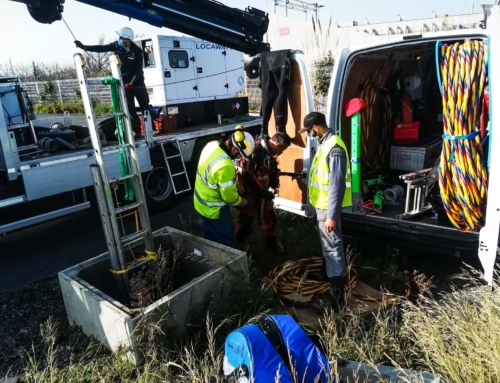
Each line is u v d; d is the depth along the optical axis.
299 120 4.32
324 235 3.36
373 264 4.07
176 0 4.98
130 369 2.76
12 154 4.52
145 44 7.31
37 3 4.01
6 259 5.01
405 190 4.88
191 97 7.80
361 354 2.63
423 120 5.32
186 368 2.75
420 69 5.22
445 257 4.05
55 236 5.68
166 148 6.25
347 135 4.57
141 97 6.60
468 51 3.22
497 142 2.99
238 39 5.74
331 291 3.32
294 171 4.47
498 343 2.32
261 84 4.46
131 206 3.42
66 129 5.66
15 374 2.91
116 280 3.40
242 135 3.86
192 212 6.34
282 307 3.34
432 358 2.56
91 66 12.70
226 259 3.55
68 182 5.02
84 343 3.13
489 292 2.87
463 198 3.37
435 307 2.93
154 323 2.82
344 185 3.22
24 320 3.62
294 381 2.13
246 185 4.16
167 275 3.81
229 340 2.38
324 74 12.26
